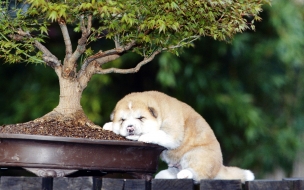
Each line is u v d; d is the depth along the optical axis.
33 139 8.05
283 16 17.81
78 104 9.36
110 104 18.48
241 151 19.77
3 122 18.34
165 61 16.34
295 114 20.11
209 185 7.97
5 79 19.52
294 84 20.25
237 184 7.98
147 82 19.09
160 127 9.89
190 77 18.33
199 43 18.23
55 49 18.23
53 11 7.87
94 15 8.68
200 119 10.36
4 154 8.12
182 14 8.73
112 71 9.57
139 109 9.80
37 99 18.12
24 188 7.91
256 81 19.50
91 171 9.00
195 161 10.08
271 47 18.14
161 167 18.48
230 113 18.14
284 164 19.66
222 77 18.95
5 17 8.88
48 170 8.14
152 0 8.45
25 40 9.21
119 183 7.98
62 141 8.09
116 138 8.90
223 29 8.98
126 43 9.38
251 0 8.88
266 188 8.09
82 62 10.40
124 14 8.22
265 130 18.92
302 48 18.61
